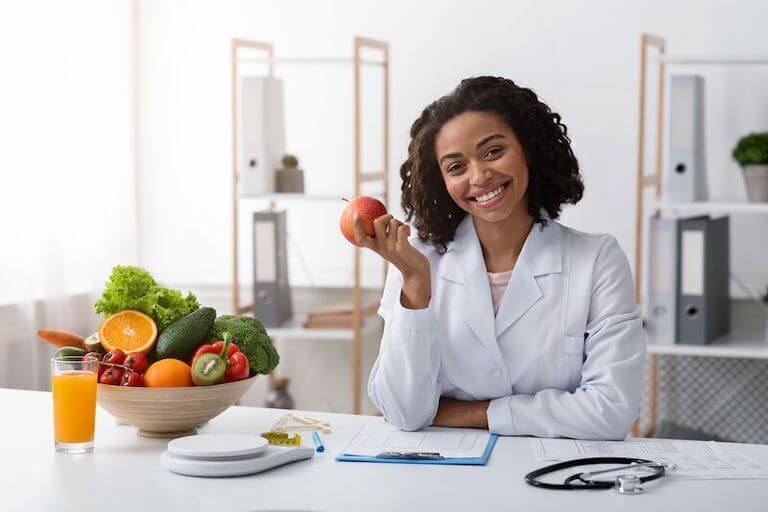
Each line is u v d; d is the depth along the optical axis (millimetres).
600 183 3520
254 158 3414
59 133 3521
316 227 3818
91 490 1413
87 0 3660
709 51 3395
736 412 3486
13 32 3301
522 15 3547
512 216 1862
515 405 1736
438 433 1733
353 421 1834
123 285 1752
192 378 1656
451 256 1889
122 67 3859
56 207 3504
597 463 1524
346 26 3740
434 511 1311
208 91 3898
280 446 1580
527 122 1795
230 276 3930
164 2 3910
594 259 1843
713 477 1456
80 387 1610
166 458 1504
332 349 3891
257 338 1769
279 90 3555
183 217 3959
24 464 1549
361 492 1393
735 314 3445
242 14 3848
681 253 3072
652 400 3436
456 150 1771
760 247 3391
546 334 1824
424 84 3660
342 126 3758
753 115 3357
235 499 1366
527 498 1363
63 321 3533
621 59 3471
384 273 3768
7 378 3359
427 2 3635
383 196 3633
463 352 1838
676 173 3090
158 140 3961
